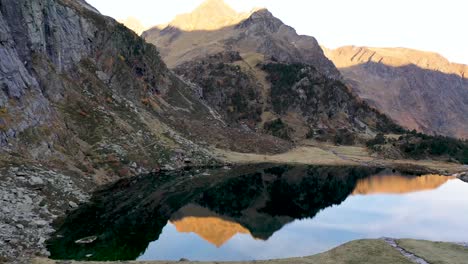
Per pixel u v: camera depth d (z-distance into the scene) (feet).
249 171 417.08
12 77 257.75
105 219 208.54
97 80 424.87
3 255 140.87
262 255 178.91
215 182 343.87
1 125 232.32
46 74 326.24
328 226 233.14
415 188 373.40
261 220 241.14
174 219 225.35
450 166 558.56
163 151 394.32
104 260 153.38
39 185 217.15
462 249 167.84
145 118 440.45
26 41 308.60
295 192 334.44
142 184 305.73
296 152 590.96
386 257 154.40
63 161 271.28
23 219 178.81
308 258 156.66
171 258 165.89
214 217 239.09
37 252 152.87
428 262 149.18
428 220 254.68
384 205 296.10
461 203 310.04
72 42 410.31
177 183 324.80
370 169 492.95
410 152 620.08
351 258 154.51
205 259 169.27
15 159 227.20
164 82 593.01
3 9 285.02
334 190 351.05
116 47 502.79
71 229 186.70
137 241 182.50
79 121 335.88
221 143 532.73
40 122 272.51
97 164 307.17
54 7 375.86
